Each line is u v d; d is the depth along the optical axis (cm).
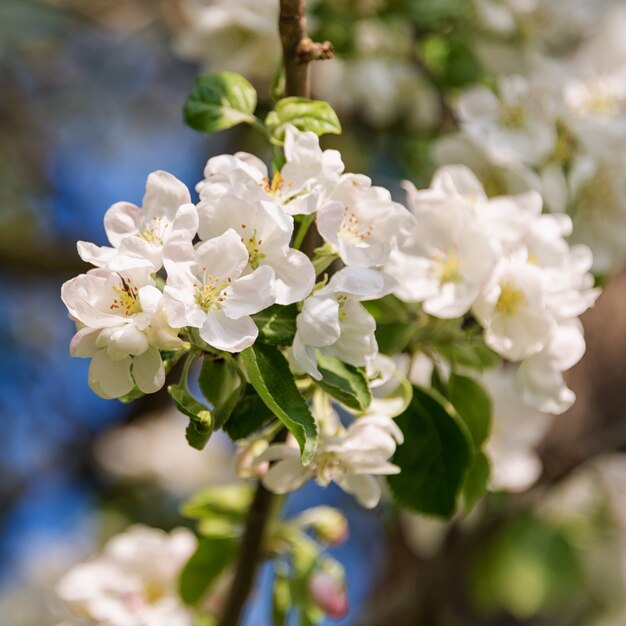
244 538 83
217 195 71
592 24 105
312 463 75
